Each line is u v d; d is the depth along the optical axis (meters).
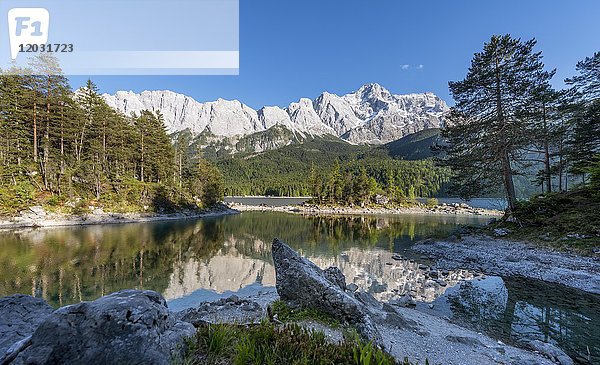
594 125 29.33
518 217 26.72
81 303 4.16
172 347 4.37
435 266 20.66
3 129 42.16
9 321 5.93
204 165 77.94
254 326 5.84
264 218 61.56
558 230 22.38
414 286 16.14
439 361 7.24
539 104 30.14
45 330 3.79
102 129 55.75
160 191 58.44
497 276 17.52
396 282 17.02
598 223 20.70
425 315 11.77
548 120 31.98
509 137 27.69
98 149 52.53
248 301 12.09
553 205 25.66
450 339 8.78
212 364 4.39
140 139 63.56
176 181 70.62
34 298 6.79
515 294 14.30
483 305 13.02
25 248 24.81
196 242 30.73
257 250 27.30
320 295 7.82
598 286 14.55
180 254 24.70
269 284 17.19
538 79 27.97
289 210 86.81
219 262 22.31
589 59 31.23
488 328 10.63
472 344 8.63
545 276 16.66
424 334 9.05
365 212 81.88
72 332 3.82
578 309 12.32
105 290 15.29
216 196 76.44
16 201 38.44
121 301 4.33
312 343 4.77
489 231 27.44
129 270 19.16
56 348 3.69
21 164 43.25
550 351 8.52
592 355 8.70
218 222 51.88
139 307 4.32
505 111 28.62
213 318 9.38
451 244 26.25
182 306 13.52
